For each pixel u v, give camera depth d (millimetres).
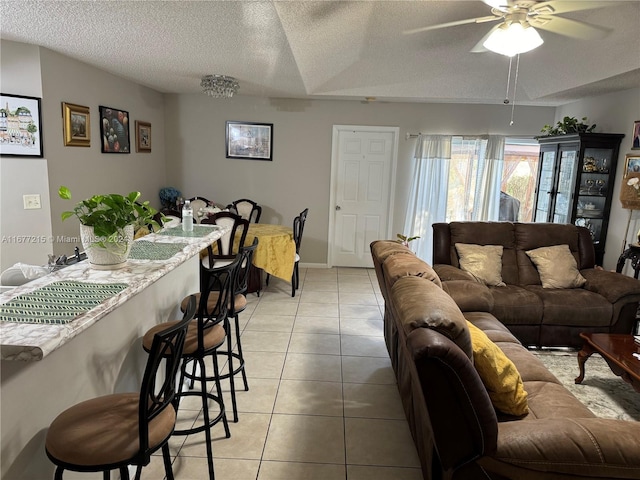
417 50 4320
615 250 4691
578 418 1785
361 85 5227
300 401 2830
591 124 5125
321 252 6301
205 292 2064
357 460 2289
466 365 1526
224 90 4402
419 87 5219
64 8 2447
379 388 3020
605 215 4770
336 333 3973
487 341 2004
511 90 5215
